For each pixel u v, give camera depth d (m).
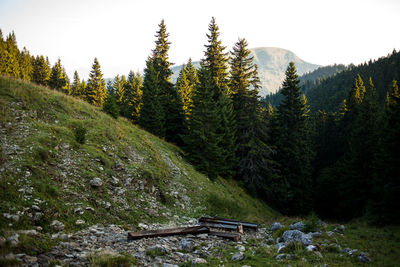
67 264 5.40
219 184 25.03
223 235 10.43
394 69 99.75
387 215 19.38
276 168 32.03
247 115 29.52
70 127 15.40
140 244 7.88
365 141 31.02
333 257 8.02
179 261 6.87
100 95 54.88
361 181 28.91
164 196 15.07
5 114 12.57
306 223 12.78
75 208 9.08
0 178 8.20
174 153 24.72
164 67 36.44
